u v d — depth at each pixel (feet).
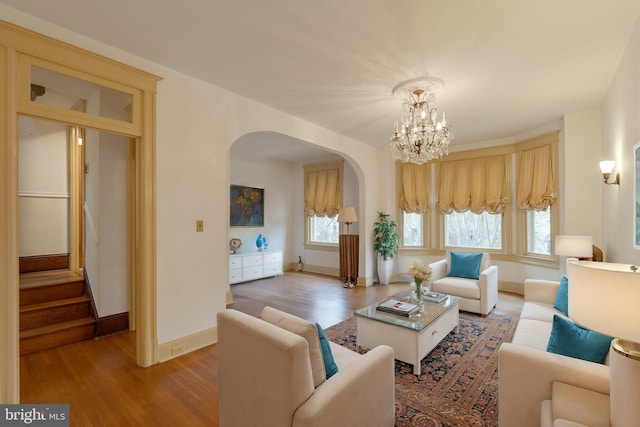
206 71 9.31
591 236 11.79
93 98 8.70
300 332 4.90
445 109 12.44
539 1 6.23
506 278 17.02
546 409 4.80
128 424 6.29
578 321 4.06
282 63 8.80
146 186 8.61
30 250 13.66
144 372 8.32
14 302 6.46
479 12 6.57
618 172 9.48
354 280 20.08
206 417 6.51
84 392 7.38
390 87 10.32
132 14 6.73
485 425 6.25
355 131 15.72
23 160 13.57
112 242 11.09
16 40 6.49
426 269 10.65
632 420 3.76
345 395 4.72
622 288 3.65
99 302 10.79
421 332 8.23
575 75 9.51
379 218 19.69
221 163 10.46
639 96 7.10
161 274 8.95
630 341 3.71
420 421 6.38
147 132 8.61
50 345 9.75
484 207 17.42
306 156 22.88
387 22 6.91
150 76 8.60
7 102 6.39
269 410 4.62
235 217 21.20
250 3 6.34
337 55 8.34
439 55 8.29
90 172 11.65
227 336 5.46
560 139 14.06
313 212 23.67
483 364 8.83
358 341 9.54
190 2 6.32
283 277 21.76
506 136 16.60
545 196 14.76
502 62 8.68
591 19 6.80
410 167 19.63
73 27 7.20
